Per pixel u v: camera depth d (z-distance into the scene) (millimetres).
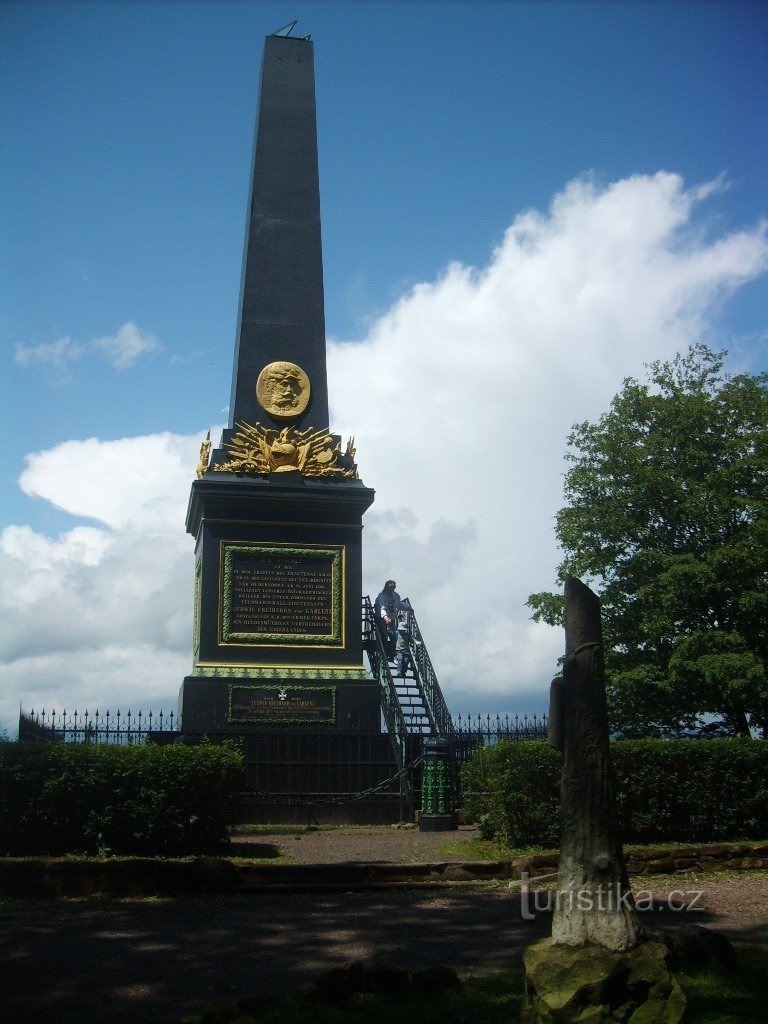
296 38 28250
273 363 25281
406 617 26141
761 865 13648
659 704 26141
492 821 15648
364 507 24156
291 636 23156
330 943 9438
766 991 7480
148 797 13430
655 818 14672
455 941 9508
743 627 25875
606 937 6863
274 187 26766
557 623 27828
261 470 24047
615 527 27266
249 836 17922
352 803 20547
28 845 13133
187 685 22250
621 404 28438
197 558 25250
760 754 15086
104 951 9094
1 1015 7227
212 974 8312
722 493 26281
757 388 27906
